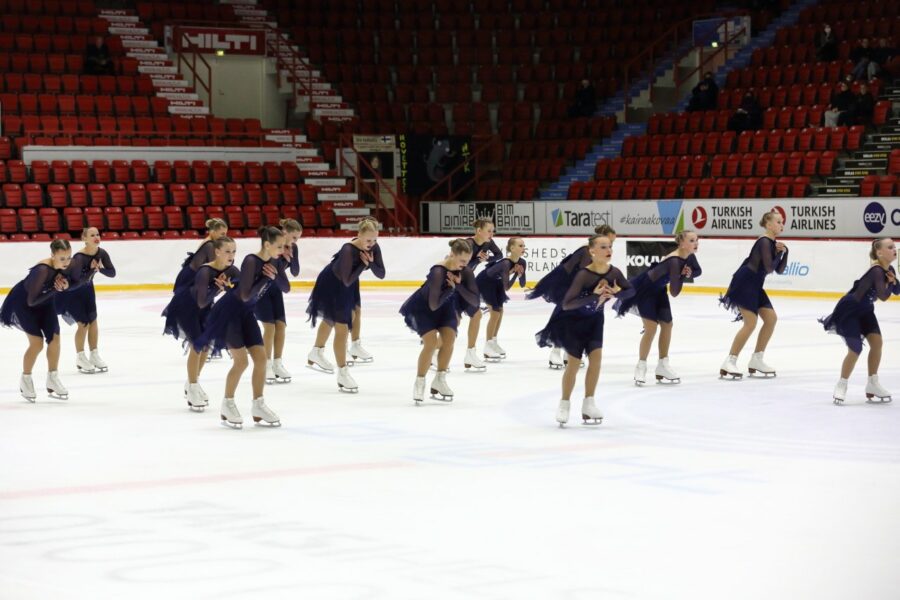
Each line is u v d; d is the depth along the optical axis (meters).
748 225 27.94
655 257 27.00
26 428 11.20
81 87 33.16
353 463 9.54
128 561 6.74
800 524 7.56
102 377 14.79
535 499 8.26
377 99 36.94
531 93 36.72
